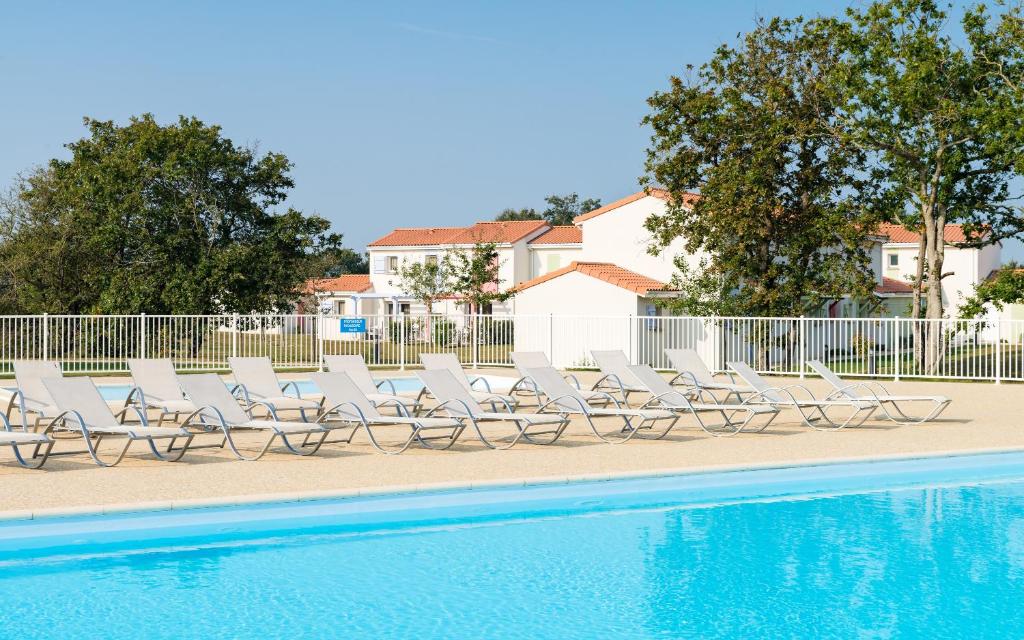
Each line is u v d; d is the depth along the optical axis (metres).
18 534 8.24
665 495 10.64
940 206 33.78
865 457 12.24
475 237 63.19
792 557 8.43
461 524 9.60
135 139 41.00
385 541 8.94
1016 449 13.20
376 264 68.12
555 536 9.14
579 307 37.72
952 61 31.67
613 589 7.52
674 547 8.74
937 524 9.60
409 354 30.92
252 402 14.95
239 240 41.06
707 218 34.84
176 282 38.31
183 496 9.48
